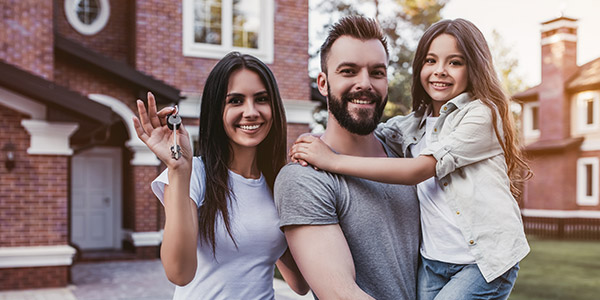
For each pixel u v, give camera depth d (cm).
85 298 782
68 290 834
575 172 2306
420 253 233
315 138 216
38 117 830
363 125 211
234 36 1230
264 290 223
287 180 207
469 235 220
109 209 1298
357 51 209
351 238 207
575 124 2336
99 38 1226
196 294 216
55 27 1041
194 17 1206
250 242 219
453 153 219
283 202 205
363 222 207
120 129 1305
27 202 830
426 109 256
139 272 1016
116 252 1205
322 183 204
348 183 210
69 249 848
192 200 210
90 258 1138
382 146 248
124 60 1244
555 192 2322
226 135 228
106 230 1294
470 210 222
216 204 214
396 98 2325
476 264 220
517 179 255
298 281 259
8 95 812
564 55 2369
